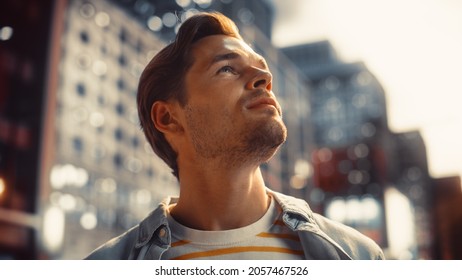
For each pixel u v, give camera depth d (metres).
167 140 1.20
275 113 1.01
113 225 29.44
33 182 19.58
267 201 1.14
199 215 1.10
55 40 22.48
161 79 1.17
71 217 26.03
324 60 50.75
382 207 38.53
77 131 28.56
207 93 1.05
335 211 40.81
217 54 1.07
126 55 34.88
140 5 38.75
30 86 21.28
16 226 18.34
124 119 33.56
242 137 1.00
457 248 26.03
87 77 30.50
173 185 36.25
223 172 1.05
